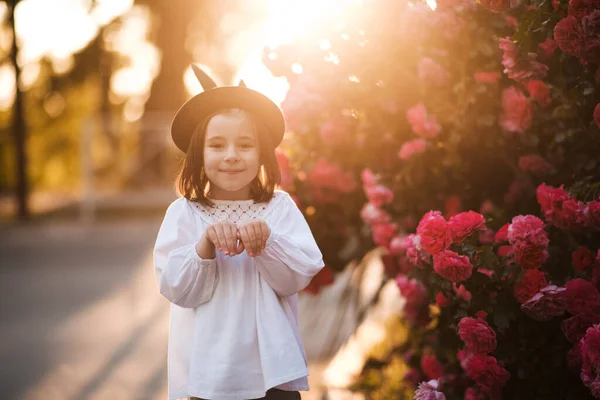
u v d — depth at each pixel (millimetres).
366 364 4562
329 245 4098
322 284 4180
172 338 2324
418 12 3158
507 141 3215
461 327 2717
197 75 2486
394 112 3584
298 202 4012
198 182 2350
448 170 3438
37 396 4922
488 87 3197
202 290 2242
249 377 2232
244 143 2312
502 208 3391
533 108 3018
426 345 3736
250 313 2271
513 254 2773
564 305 2572
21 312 7754
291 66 3832
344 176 3977
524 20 2822
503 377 2705
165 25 21453
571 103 2871
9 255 12453
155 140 19594
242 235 2139
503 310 2738
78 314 7629
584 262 2748
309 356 5289
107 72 23625
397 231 3746
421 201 3566
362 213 3809
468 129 3262
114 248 13320
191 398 2273
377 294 4305
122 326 7066
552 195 2723
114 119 24172
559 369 2764
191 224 2338
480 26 3186
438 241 2719
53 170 29312
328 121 3814
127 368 5605
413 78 3477
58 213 18438
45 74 23641
